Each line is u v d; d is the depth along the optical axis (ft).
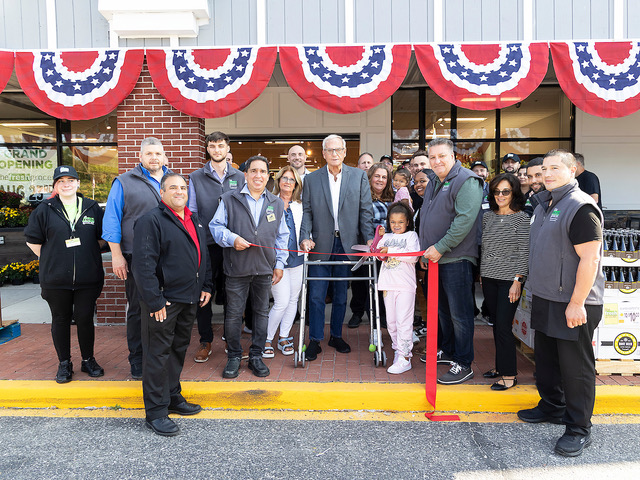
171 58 17.69
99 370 13.57
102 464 9.67
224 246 12.84
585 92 16.84
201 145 18.81
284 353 15.28
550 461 9.70
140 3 17.66
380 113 28.32
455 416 11.75
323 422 11.59
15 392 12.61
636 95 16.76
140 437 10.83
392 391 12.26
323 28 18.19
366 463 9.70
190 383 12.89
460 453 10.07
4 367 14.34
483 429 11.16
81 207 12.99
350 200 14.85
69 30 18.47
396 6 18.01
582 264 9.59
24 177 32.58
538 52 16.89
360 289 18.12
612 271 12.82
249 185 12.84
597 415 11.91
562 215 10.02
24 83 17.70
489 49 17.06
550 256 10.19
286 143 29.07
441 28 17.92
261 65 17.54
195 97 17.70
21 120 32.19
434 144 12.60
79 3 18.40
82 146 32.35
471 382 12.96
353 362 14.57
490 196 12.42
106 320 19.13
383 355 14.25
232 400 12.39
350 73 17.31
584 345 9.98
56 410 12.39
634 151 27.99
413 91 28.55
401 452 10.12
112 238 12.60
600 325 12.88
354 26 18.11
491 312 12.64
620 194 28.12
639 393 11.96
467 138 28.84
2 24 18.43
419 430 11.14
